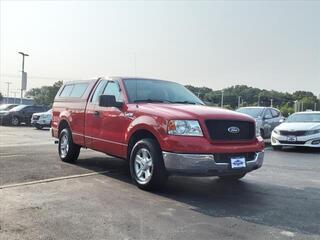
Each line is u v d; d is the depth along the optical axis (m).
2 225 5.09
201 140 6.52
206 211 5.90
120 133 7.84
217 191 7.23
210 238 4.77
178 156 6.52
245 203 6.41
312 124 14.66
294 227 5.23
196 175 6.59
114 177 8.20
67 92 10.40
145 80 8.60
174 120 6.66
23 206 5.93
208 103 8.84
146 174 7.07
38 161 9.99
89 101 9.14
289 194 7.08
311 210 6.04
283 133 14.59
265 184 7.92
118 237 4.76
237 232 5.00
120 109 7.92
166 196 6.74
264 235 4.91
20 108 31.25
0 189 6.93
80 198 6.45
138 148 7.22
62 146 10.14
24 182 7.50
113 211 5.77
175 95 8.48
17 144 14.66
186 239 4.73
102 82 9.01
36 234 4.80
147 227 5.12
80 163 9.85
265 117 18.17
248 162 6.91
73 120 9.62
